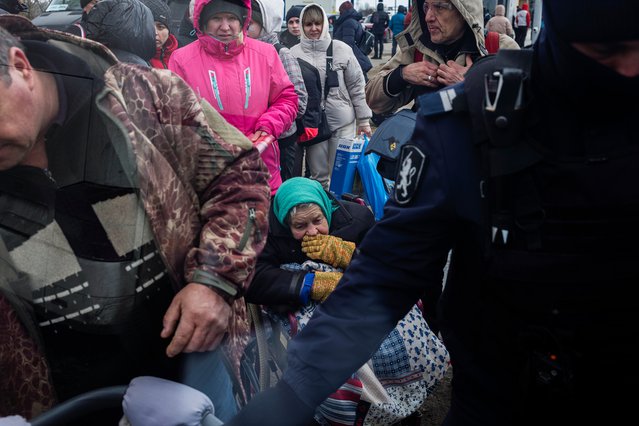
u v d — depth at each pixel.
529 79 0.98
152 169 1.20
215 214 1.34
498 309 1.11
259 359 1.86
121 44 1.77
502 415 1.17
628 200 0.95
